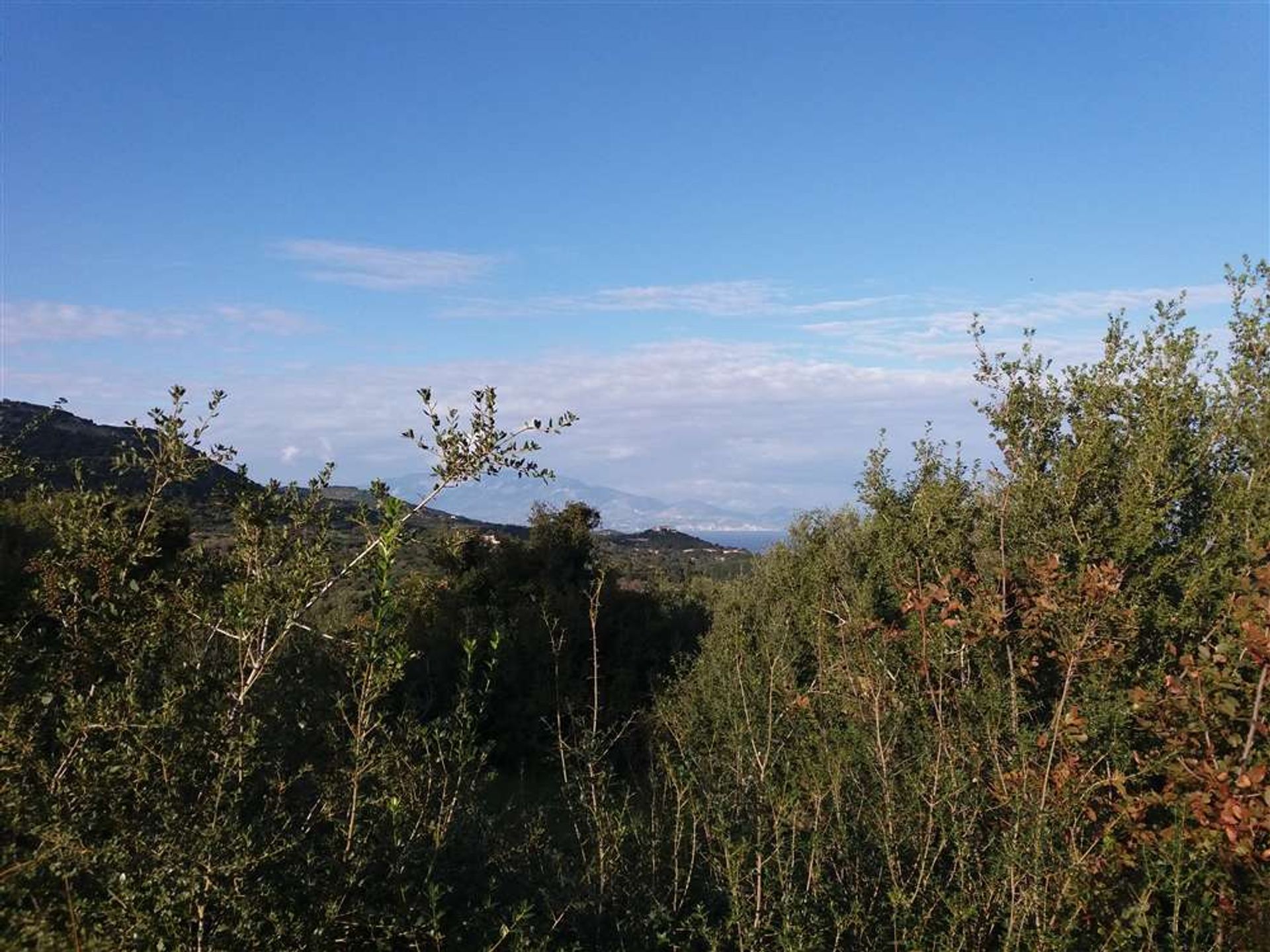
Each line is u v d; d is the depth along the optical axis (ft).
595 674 16.44
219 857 9.54
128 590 11.87
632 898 12.98
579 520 45.19
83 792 9.76
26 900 9.71
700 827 14.65
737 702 18.63
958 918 11.60
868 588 24.17
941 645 16.48
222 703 10.89
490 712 32.58
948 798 13.41
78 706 10.22
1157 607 16.85
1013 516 19.67
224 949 9.36
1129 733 15.71
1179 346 18.90
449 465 11.60
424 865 11.61
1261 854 12.32
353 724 12.23
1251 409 18.25
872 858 13.29
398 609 11.80
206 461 12.38
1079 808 13.21
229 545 13.12
